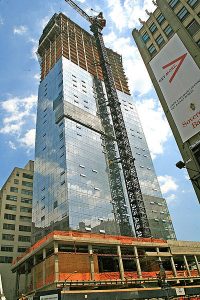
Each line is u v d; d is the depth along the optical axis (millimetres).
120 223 66312
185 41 32219
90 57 108875
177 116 30531
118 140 85500
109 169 75125
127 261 54438
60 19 113188
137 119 102500
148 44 39125
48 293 33781
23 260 50906
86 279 41219
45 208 64375
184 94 30312
